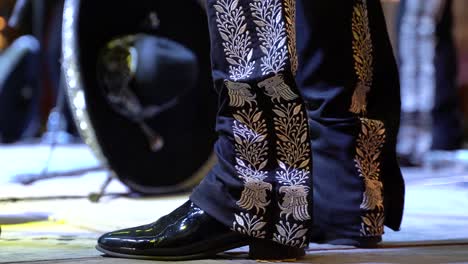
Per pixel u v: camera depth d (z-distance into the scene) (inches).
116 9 100.0
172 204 94.8
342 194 60.9
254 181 51.9
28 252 57.0
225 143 52.7
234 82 50.9
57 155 192.5
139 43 101.0
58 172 131.0
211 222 53.1
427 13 151.9
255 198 52.1
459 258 55.3
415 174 140.9
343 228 61.1
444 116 155.6
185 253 53.1
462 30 218.2
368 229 60.2
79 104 99.2
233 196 52.3
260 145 51.9
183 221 53.6
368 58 60.8
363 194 60.1
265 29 49.8
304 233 52.3
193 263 52.4
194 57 103.0
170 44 102.3
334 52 59.5
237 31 50.6
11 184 121.5
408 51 155.4
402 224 75.7
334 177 61.1
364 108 61.3
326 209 61.5
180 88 102.7
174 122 103.7
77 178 132.8
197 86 104.1
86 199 100.3
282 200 52.1
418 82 156.4
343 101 60.0
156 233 53.7
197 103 104.6
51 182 125.3
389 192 63.3
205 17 103.0
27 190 111.4
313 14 58.7
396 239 65.5
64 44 99.7
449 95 154.9
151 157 102.9
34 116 231.3
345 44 59.3
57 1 180.2
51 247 59.7
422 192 110.3
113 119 100.7
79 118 100.0
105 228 72.1
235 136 52.1
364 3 59.7
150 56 100.7
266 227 52.2
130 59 100.9
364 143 60.6
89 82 99.1
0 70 225.1
